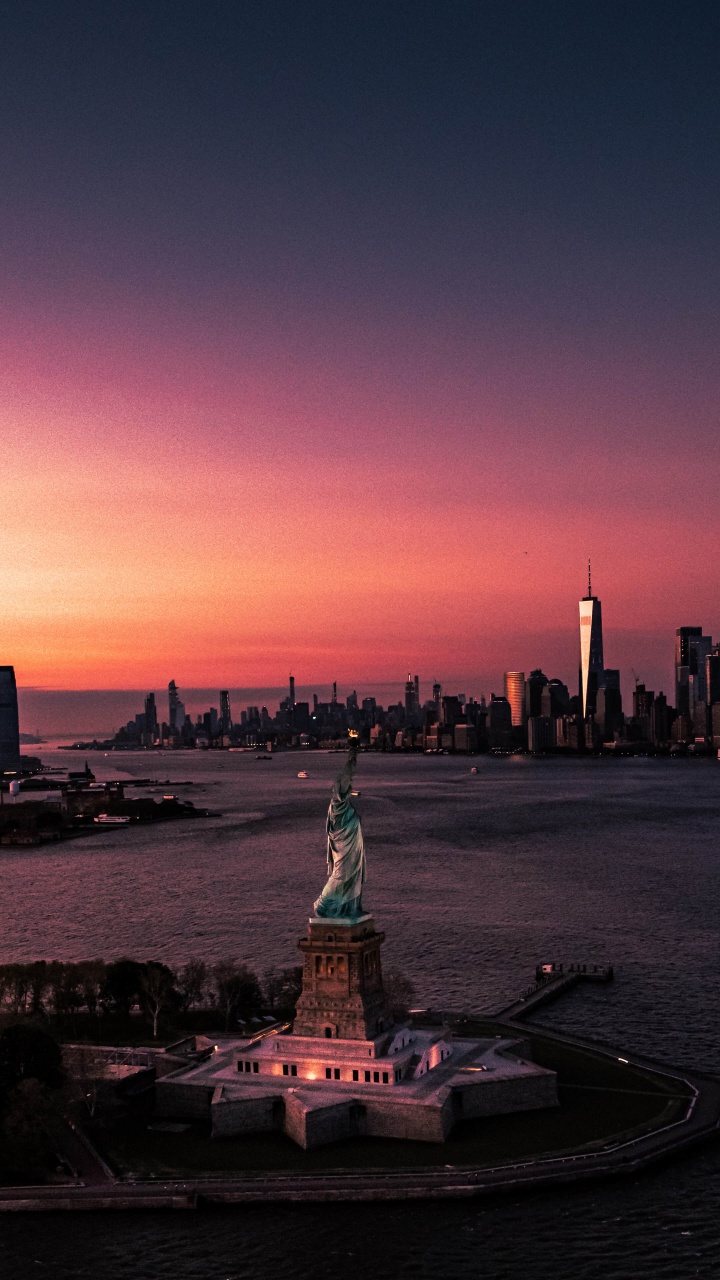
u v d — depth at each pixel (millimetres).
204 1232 146125
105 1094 186125
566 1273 136250
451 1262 138625
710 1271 135750
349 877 182625
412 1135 165250
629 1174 156750
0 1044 175375
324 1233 145250
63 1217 150500
